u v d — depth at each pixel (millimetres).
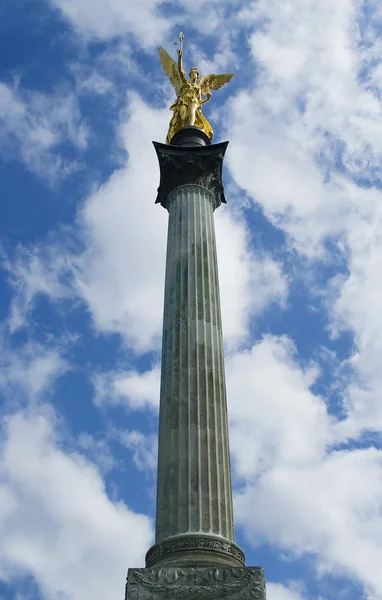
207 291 25656
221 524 19844
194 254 26812
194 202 29125
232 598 17938
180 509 19875
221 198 32031
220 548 19188
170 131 35188
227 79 38188
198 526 19531
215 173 30859
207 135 34125
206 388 22656
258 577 18312
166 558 19031
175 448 21188
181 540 19109
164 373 23531
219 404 22578
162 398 22969
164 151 30812
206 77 37625
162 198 31328
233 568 18516
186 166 30188
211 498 20156
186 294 25312
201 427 21578
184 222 28188
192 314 24656
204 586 18141
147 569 18594
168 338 24375
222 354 24359
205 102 36469
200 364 23234
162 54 38156
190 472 20547
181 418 21797
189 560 18688
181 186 29938
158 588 18188
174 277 26188
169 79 37562
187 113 34781
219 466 21031
